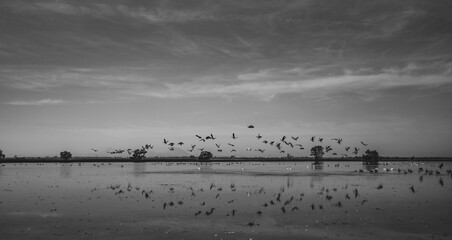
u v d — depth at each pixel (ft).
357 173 377.50
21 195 177.99
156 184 238.27
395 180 271.90
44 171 414.00
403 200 158.51
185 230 102.27
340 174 357.20
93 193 186.39
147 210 133.90
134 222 112.68
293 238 93.61
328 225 107.86
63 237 94.94
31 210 133.80
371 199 161.79
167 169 486.38
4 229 103.40
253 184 238.27
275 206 143.13
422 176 322.75
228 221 114.11
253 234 97.76
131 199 163.32
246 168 530.27
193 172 403.13
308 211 131.13
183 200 160.35
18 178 294.05
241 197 170.09
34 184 237.04
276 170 457.27
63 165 640.17
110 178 296.92
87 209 136.05
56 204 148.36
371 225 107.55
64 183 245.24
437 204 146.82
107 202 153.89
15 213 127.75
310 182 254.47
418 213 126.52
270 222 112.57
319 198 165.78
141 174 360.07
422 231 100.48
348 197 168.45
